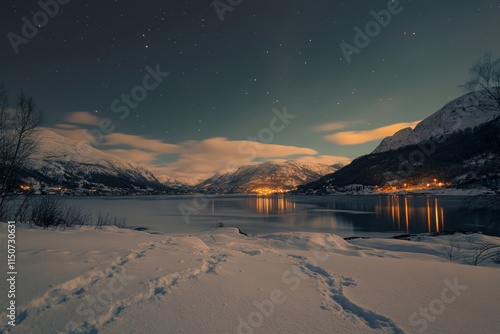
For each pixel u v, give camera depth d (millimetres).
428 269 5621
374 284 4586
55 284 3760
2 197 12094
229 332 2822
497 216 11781
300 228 38000
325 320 3197
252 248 9125
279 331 2889
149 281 4227
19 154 12367
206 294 3902
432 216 49188
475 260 10609
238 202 125188
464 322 3162
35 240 6969
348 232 34188
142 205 90438
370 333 2904
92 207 68438
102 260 5180
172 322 3000
